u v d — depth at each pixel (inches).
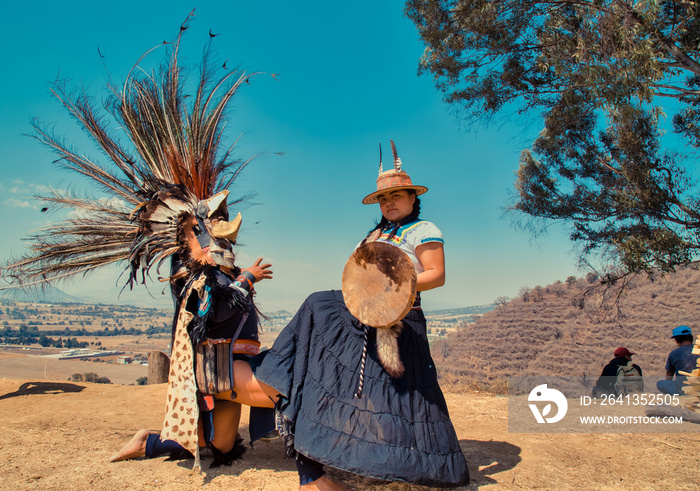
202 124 142.5
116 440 147.1
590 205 517.3
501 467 123.8
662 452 138.9
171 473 114.5
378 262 95.8
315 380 99.5
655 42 363.9
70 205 147.9
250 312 119.9
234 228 120.8
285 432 101.7
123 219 146.6
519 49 437.4
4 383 257.3
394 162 114.7
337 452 90.7
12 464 119.1
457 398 239.3
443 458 95.3
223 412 119.5
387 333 98.7
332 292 109.5
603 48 329.4
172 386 113.5
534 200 552.1
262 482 108.8
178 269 123.1
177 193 129.4
